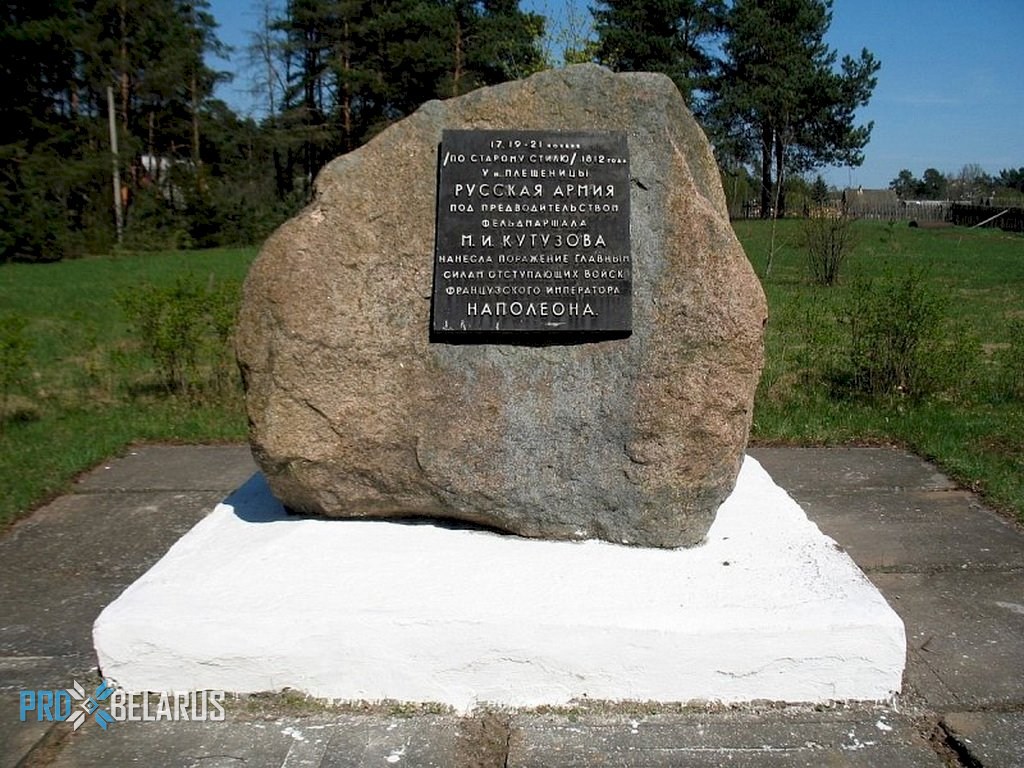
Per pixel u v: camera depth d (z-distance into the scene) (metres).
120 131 32.41
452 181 3.52
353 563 3.38
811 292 14.94
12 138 29.69
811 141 33.56
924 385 7.41
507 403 3.51
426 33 29.72
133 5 32.97
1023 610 3.71
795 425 6.64
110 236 30.25
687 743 2.83
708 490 3.51
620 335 3.49
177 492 5.31
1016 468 5.55
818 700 3.05
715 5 32.59
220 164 39.31
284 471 3.60
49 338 10.83
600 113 3.60
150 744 2.84
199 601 3.17
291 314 3.48
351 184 3.54
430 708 3.04
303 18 33.50
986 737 2.82
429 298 3.53
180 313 7.47
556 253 3.50
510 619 3.04
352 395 3.53
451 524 3.72
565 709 3.04
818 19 32.72
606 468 3.50
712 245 3.45
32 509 5.00
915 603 3.78
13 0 28.56
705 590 3.22
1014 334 9.05
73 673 3.22
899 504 5.08
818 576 3.32
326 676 3.09
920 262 21.27
